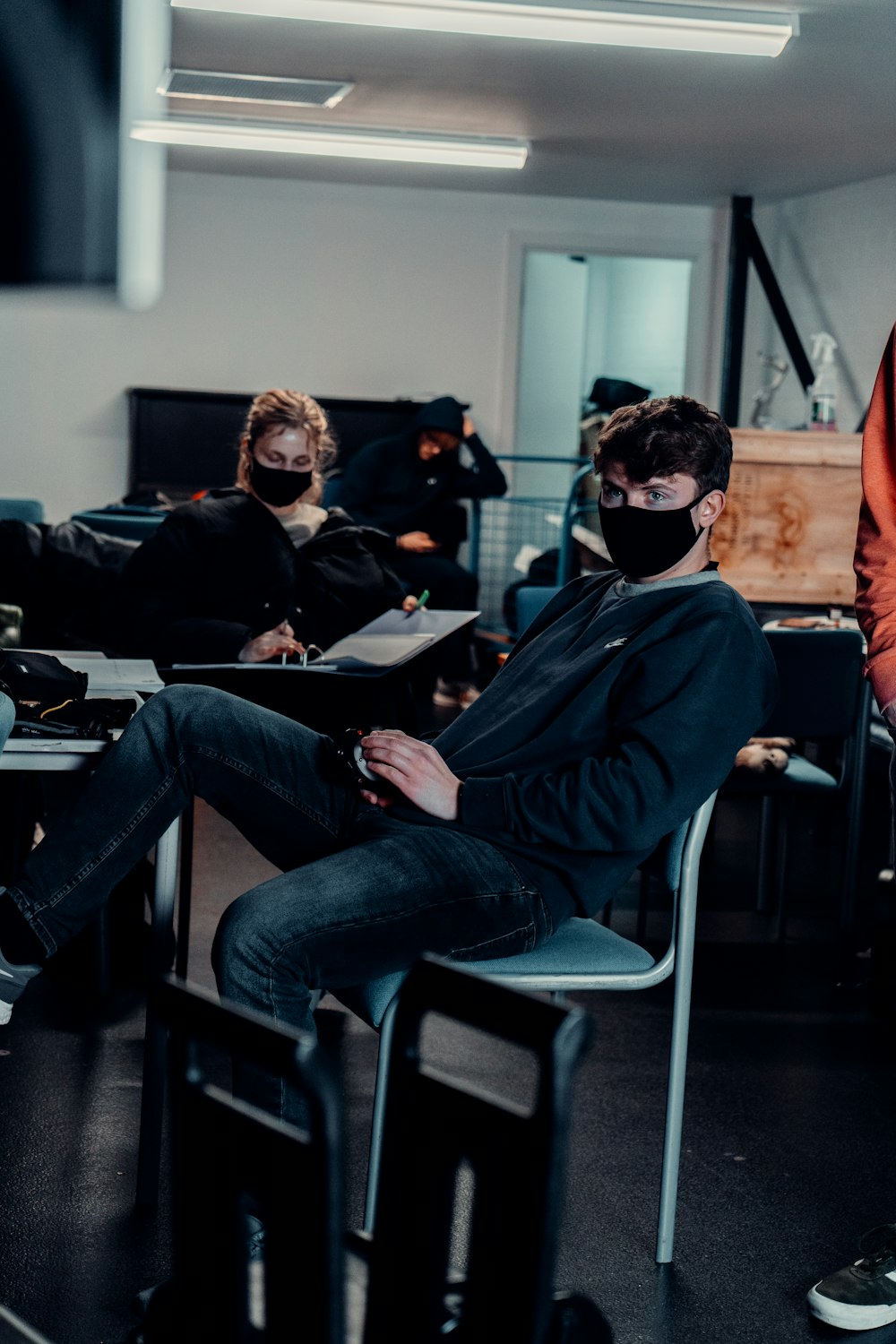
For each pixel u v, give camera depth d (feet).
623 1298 6.56
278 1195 2.70
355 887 5.91
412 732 9.91
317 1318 2.64
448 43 15.64
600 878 6.45
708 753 6.23
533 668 7.08
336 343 27.61
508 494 28.22
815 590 13.94
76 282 1.75
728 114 18.71
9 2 1.70
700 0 14.05
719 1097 8.95
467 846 6.25
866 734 11.09
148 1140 7.06
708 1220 7.34
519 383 28.25
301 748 6.72
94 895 6.45
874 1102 8.99
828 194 24.09
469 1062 9.33
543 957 6.41
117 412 27.22
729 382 25.35
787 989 11.05
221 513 11.19
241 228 27.07
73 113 1.72
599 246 27.76
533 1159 2.78
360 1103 8.57
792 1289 6.72
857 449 13.88
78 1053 9.11
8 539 13.52
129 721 6.81
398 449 24.45
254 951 5.73
